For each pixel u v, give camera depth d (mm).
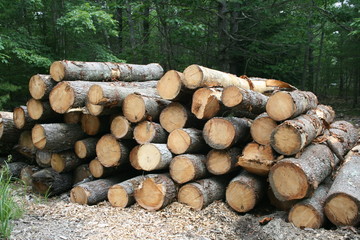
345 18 11234
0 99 8602
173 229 4020
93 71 5812
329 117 6512
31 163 6078
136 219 4312
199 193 4609
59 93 5180
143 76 7004
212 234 3936
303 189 3908
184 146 4781
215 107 4793
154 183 4641
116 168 5289
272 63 12938
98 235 3744
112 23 10211
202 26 11422
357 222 3678
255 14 12195
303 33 13094
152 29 14523
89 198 4879
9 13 9312
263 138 4496
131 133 5094
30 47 9359
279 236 3682
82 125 5555
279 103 4355
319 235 3613
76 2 10477
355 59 15258
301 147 4078
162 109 5281
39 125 5199
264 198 5113
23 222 3959
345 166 4445
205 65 13867
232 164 4727
